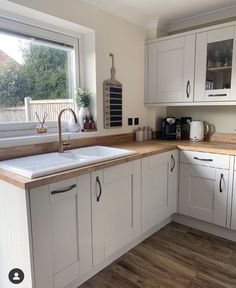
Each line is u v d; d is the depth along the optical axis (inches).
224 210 88.1
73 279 62.2
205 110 111.7
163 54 107.3
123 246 78.6
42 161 69.8
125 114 106.8
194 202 96.2
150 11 101.0
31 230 51.5
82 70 94.7
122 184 74.9
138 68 110.9
